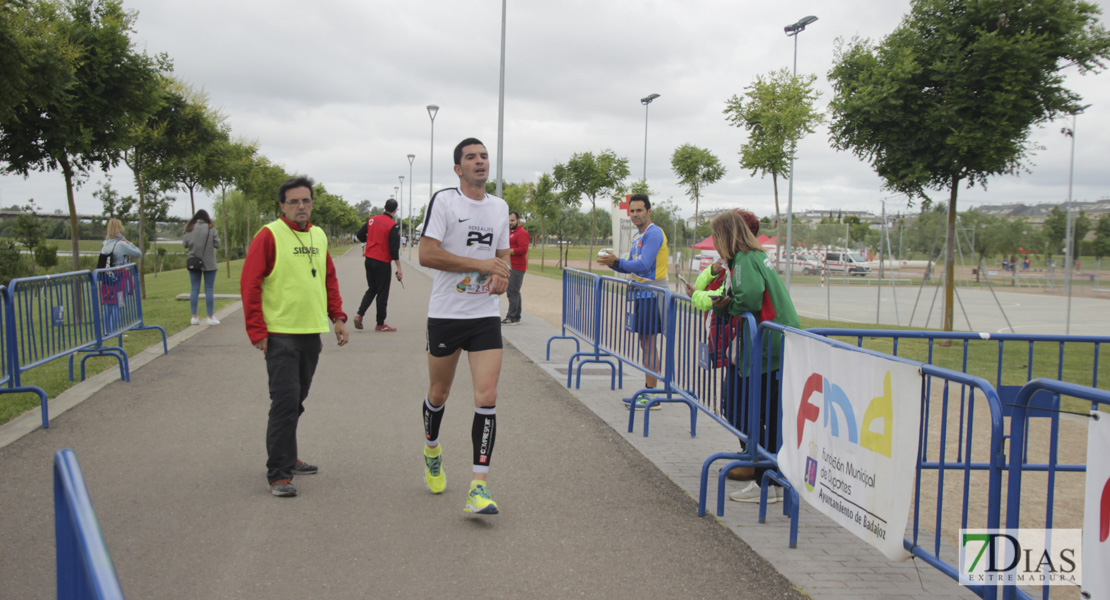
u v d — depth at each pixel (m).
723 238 4.68
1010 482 2.63
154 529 3.89
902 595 3.32
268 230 4.48
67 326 7.23
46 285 6.80
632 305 6.90
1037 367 10.29
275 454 4.43
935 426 6.55
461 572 3.45
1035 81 10.77
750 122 18.03
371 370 8.59
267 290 4.50
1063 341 4.90
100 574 1.27
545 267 46.16
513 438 5.89
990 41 10.38
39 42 9.98
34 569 3.38
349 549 3.68
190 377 7.96
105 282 8.13
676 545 3.86
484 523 4.08
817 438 3.64
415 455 5.34
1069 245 13.48
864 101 11.30
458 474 4.94
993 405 2.65
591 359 9.80
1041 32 10.69
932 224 18.58
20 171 12.73
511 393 7.57
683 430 6.30
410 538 3.84
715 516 4.32
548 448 5.64
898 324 16.88
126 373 7.80
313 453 5.34
